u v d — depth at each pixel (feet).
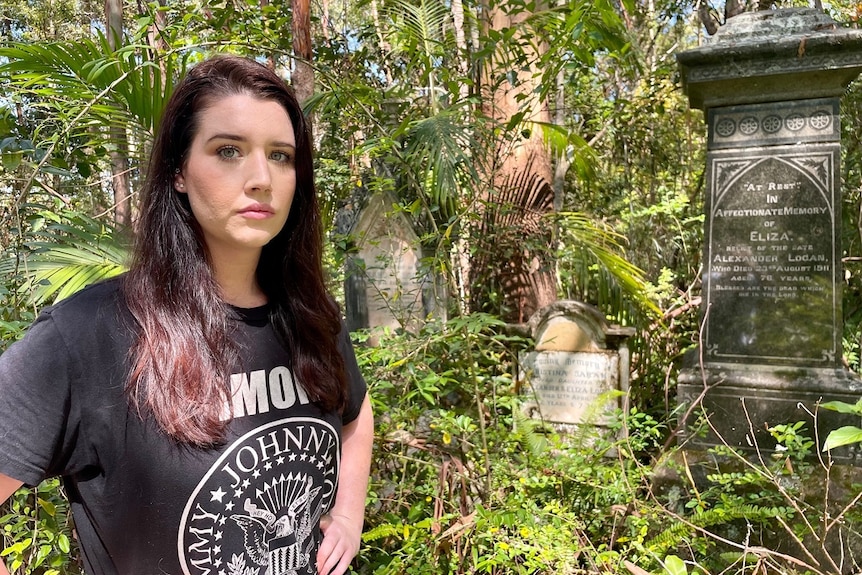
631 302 14.84
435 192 10.93
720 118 10.53
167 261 3.30
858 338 14.78
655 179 20.75
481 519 6.79
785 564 8.09
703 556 8.58
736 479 8.45
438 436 9.11
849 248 15.99
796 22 9.84
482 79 16.02
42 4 30.86
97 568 3.22
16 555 5.94
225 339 3.36
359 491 4.53
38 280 7.41
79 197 11.27
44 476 2.95
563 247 16.43
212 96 3.27
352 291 14.62
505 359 13.91
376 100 12.42
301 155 3.85
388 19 14.83
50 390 2.91
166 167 3.38
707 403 10.42
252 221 3.31
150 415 3.05
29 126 9.28
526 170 16.20
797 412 9.85
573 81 14.51
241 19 13.47
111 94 8.66
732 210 10.50
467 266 16.37
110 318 3.14
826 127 9.88
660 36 26.43
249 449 3.32
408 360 9.25
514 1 12.25
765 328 10.31
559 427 13.47
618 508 8.20
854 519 7.97
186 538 3.15
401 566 6.87
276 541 3.41
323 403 3.77
